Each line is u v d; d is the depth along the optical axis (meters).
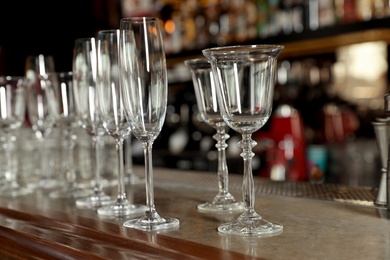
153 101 1.28
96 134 1.72
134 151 4.14
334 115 3.61
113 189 1.98
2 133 2.06
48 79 1.93
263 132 3.47
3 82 2.00
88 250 1.21
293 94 3.66
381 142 1.37
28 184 2.22
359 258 0.97
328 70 3.73
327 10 3.01
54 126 2.15
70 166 2.01
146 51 1.27
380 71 3.89
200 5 3.86
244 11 3.56
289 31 3.14
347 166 3.50
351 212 1.34
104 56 1.52
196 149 3.87
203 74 1.47
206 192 1.76
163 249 1.12
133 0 4.38
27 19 4.63
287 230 1.19
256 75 1.15
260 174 3.26
